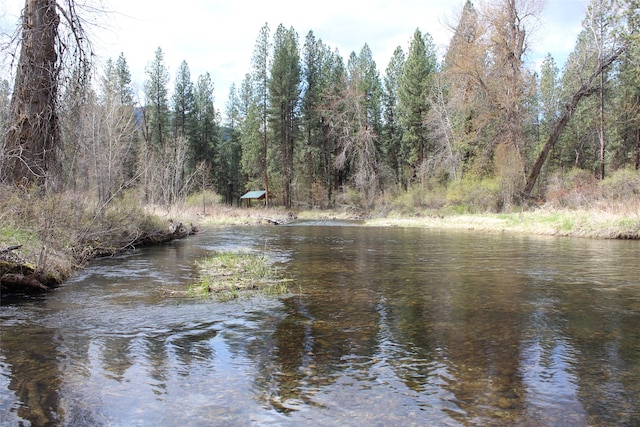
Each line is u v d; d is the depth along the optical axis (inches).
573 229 688.4
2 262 252.8
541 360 152.3
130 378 136.3
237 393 126.5
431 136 1525.6
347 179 2121.1
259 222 1216.2
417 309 223.5
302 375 139.3
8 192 302.2
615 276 321.7
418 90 1776.6
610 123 1525.6
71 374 138.7
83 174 620.4
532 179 1093.1
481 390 128.8
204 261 388.5
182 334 180.5
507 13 1037.8
